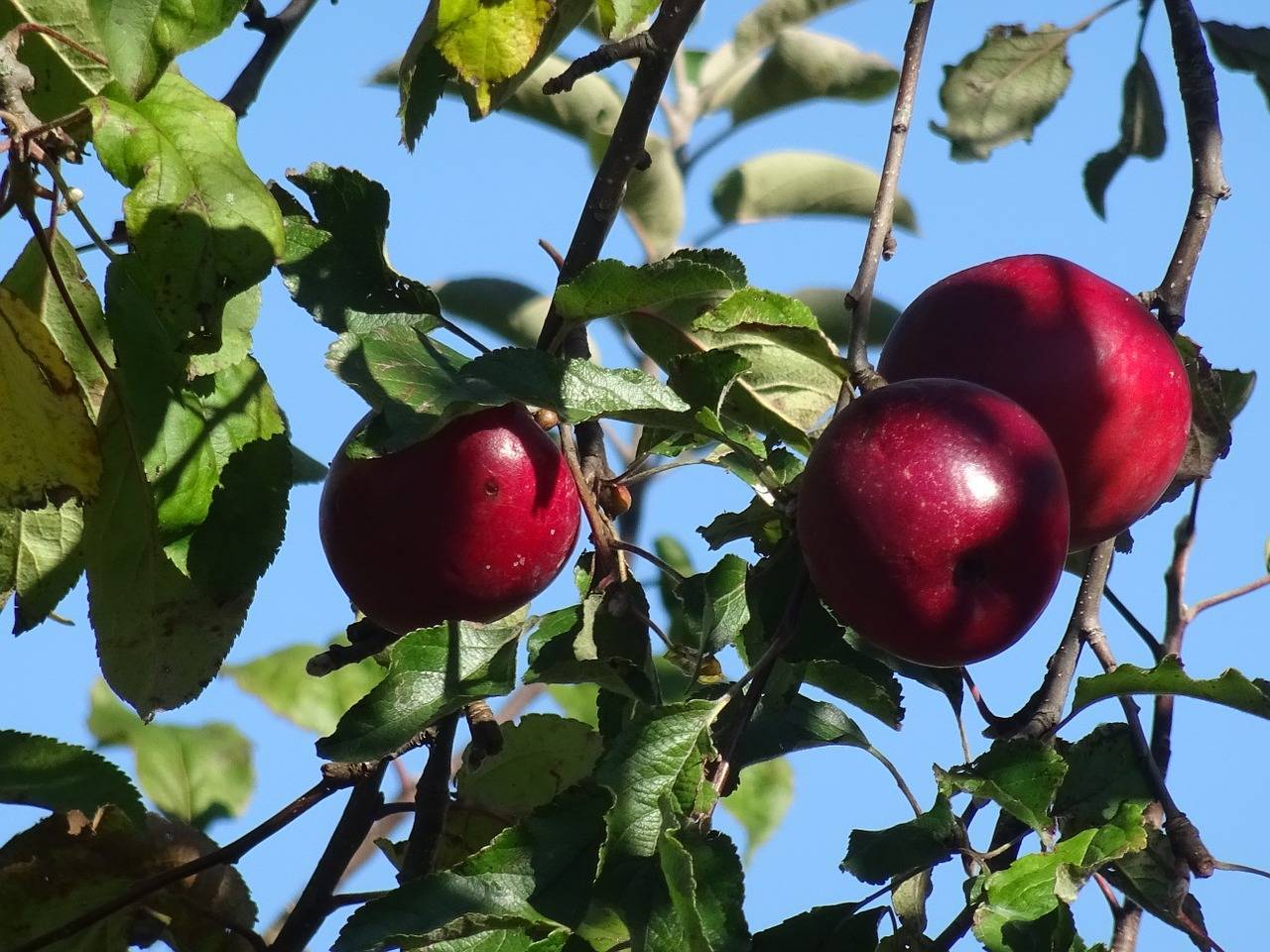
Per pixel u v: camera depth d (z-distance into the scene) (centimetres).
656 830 120
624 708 130
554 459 129
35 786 132
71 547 134
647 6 131
